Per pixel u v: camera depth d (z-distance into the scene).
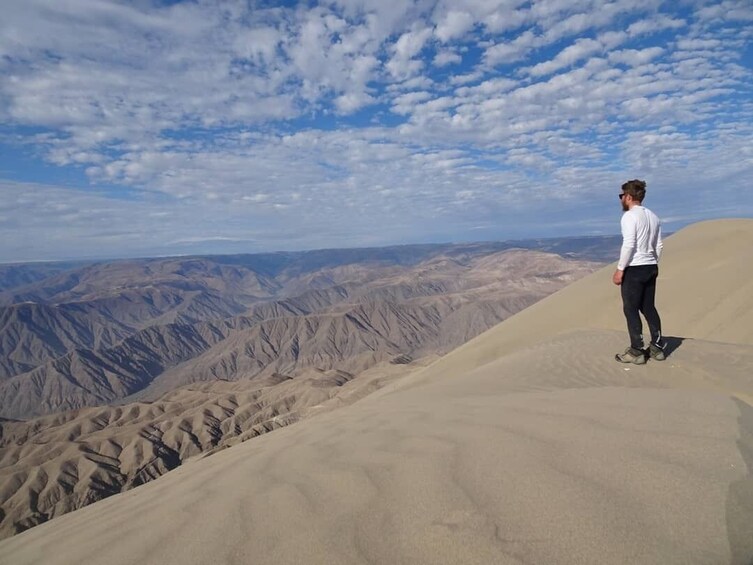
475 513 2.27
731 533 1.90
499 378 6.99
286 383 117.25
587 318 16.61
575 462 2.62
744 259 14.50
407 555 2.06
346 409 7.55
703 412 3.20
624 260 5.94
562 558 1.88
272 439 5.73
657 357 6.17
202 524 2.74
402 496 2.57
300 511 2.63
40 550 3.29
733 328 10.69
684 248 19.67
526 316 20.08
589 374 6.27
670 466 2.43
